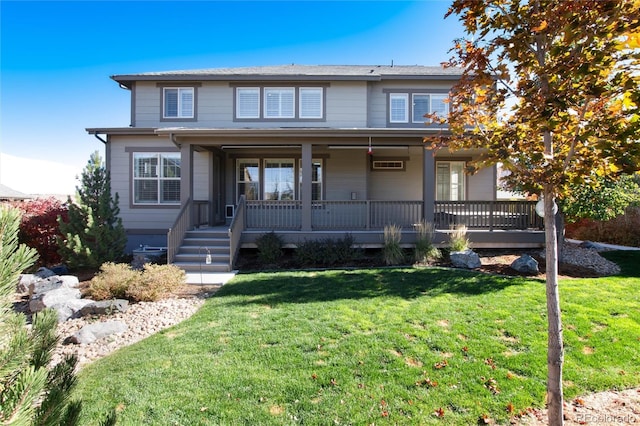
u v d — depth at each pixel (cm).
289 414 281
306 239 950
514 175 286
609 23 207
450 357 367
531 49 251
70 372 166
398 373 337
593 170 259
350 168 1245
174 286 662
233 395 307
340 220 1170
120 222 938
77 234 886
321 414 280
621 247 1084
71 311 551
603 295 557
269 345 407
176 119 1205
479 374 333
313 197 1244
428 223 934
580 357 366
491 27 264
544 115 228
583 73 212
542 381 321
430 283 655
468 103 296
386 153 1287
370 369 345
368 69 1347
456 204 993
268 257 900
